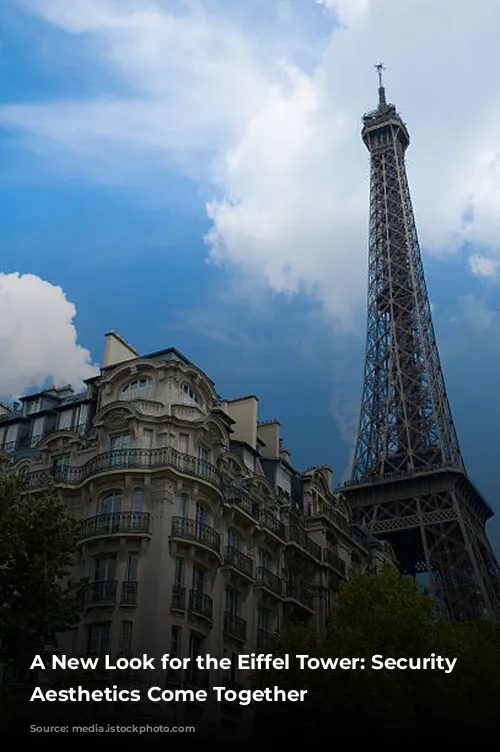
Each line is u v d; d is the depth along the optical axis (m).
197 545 53.59
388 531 127.31
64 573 42.50
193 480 55.44
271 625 61.91
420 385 158.25
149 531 53.00
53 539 42.75
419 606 51.88
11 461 63.69
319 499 76.38
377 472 146.38
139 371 60.91
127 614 50.44
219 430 59.91
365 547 86.06
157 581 51.19
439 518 124.94
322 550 70.50
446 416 152.12
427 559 120.12
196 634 52.62
